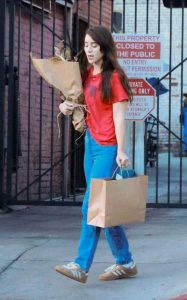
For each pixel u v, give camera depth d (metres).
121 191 5.88
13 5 9.98
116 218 5.89
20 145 10.66
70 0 11.70
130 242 7.99
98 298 6.00
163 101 24.77
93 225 5.94
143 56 9.71
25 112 11.06
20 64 10.89
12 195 10.80
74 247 7.87
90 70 6.22
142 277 6.56
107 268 6.68
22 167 11.05
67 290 6.25
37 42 11.41
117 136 5.97
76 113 6.17
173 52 25.02
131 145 11.34
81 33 12.91
